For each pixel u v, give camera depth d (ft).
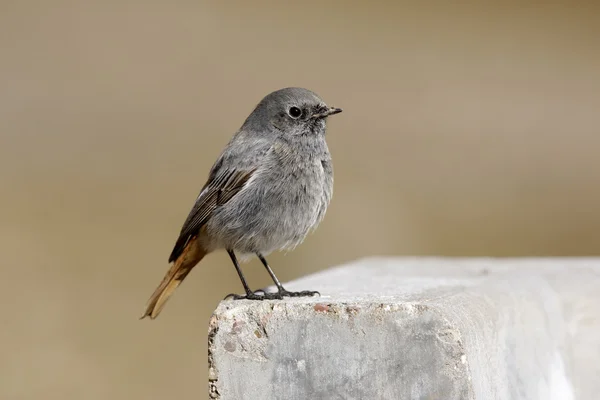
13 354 42.19
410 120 67.67
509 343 21.70
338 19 81.41
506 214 57.47
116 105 66.13
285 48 75.97
